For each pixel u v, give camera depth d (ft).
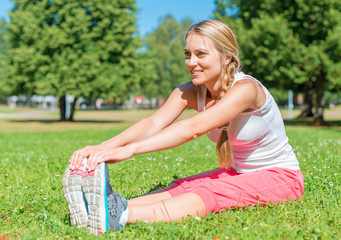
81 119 109.70
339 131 51.88
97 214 7.13
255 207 8.68
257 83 8.41
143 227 7.41
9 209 10.03
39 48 90.48
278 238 6.98
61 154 24.18
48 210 9.95
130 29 97.04
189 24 8.75
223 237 7.06
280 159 9.02
